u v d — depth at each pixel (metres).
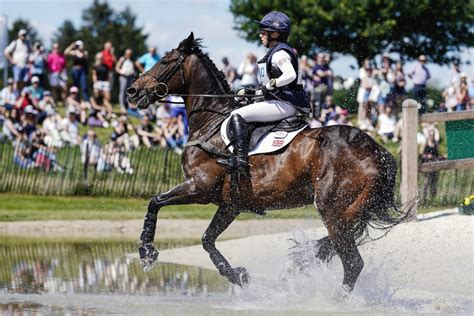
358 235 11.01
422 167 17.59
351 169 10.77
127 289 12.25
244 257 14.97
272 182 11.05
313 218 20.77
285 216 21.05
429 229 15.98
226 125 11.38
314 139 10.98
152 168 23.05
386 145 24.06
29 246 16.77
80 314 10.38
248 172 11.16
